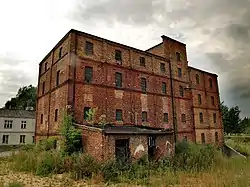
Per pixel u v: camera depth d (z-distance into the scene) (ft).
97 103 73.72
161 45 104.53
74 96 68.95
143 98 87.51
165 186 41.22
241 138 159.22
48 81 86.94
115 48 83.87
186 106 105.19
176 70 105.09
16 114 154.92
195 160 64.23
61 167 51.34
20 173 49.98
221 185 39.01
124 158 57.31
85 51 75.20
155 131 72.23
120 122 78.02
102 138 55.47
